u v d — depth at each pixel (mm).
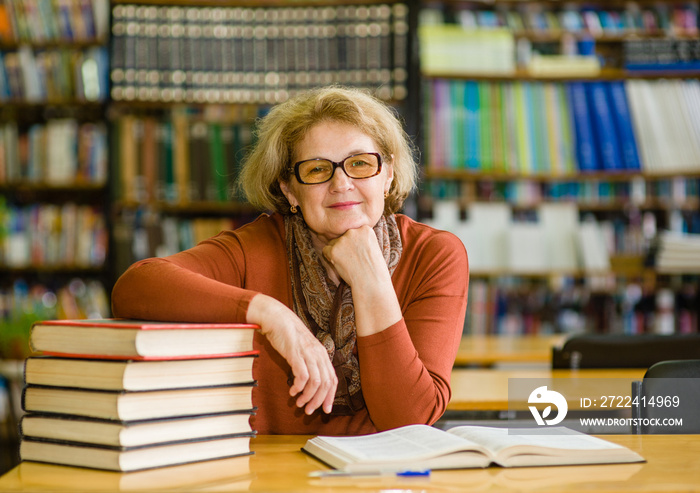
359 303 1120
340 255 1148
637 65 3410
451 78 3410
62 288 3420
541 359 2373
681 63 3393
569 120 3428
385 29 3283
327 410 1031
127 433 855
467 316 3416
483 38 3402
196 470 876
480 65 3398
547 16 3520
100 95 3400
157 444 877
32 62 3436
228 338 943
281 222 1388
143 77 3297
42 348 938
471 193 3539
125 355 865
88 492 776
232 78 3307
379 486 804
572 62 3430
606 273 3369
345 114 1258
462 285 1286
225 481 827
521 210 3598
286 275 1324
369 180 1237
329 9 3301
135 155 3320
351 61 3289
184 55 3303
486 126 3404
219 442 939
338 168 1231
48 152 3404
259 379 1241
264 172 1348
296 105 1312
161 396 883
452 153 3385
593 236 3406
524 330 3453
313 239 1315
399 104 3291
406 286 1288
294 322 1032
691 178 3482
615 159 3387
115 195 3338
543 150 3414
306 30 3307
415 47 3312
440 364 1170
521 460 897
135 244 3352
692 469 887
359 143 1246
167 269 1125
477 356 2371
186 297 1061
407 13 3289
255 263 1323
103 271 3408
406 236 1346
